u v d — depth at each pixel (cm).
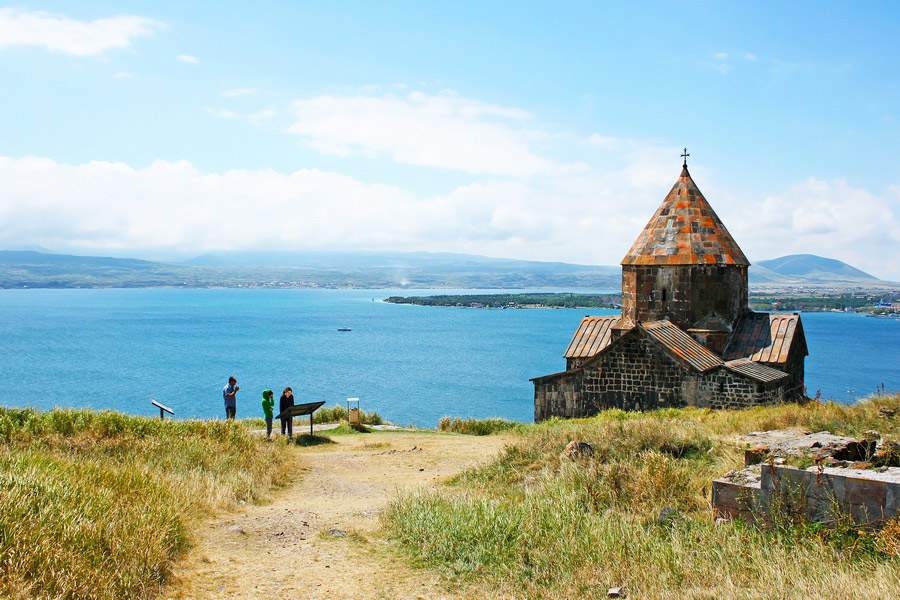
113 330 19162
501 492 1299
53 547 703
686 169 2847
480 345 16000
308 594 750
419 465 1822
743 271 2761
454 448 2167
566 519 954
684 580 759
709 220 2744
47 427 1681
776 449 1080
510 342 16850
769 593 682
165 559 786
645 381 2402
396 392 8825
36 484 870
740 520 892
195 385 8912
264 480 1452
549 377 2572
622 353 2447
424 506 1071
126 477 1074
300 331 19838
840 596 652
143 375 9925
